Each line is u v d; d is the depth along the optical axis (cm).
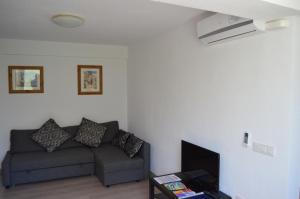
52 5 251
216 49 266
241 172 238
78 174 414
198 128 298
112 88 525
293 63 191
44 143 426
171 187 261
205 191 255
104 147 458
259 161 219
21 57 447
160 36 384
